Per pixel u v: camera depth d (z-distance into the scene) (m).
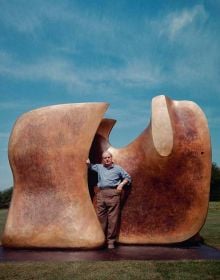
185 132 7.29
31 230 7.11
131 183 7.67
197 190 7.28
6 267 5.35
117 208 7.32
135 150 7.79
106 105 7.52
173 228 7.42
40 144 7.31
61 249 7.00
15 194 7.46
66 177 7.25
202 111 7.41
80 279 4.72
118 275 4.88
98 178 7.51
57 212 7.13
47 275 4.91
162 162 7.36
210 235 8.70
